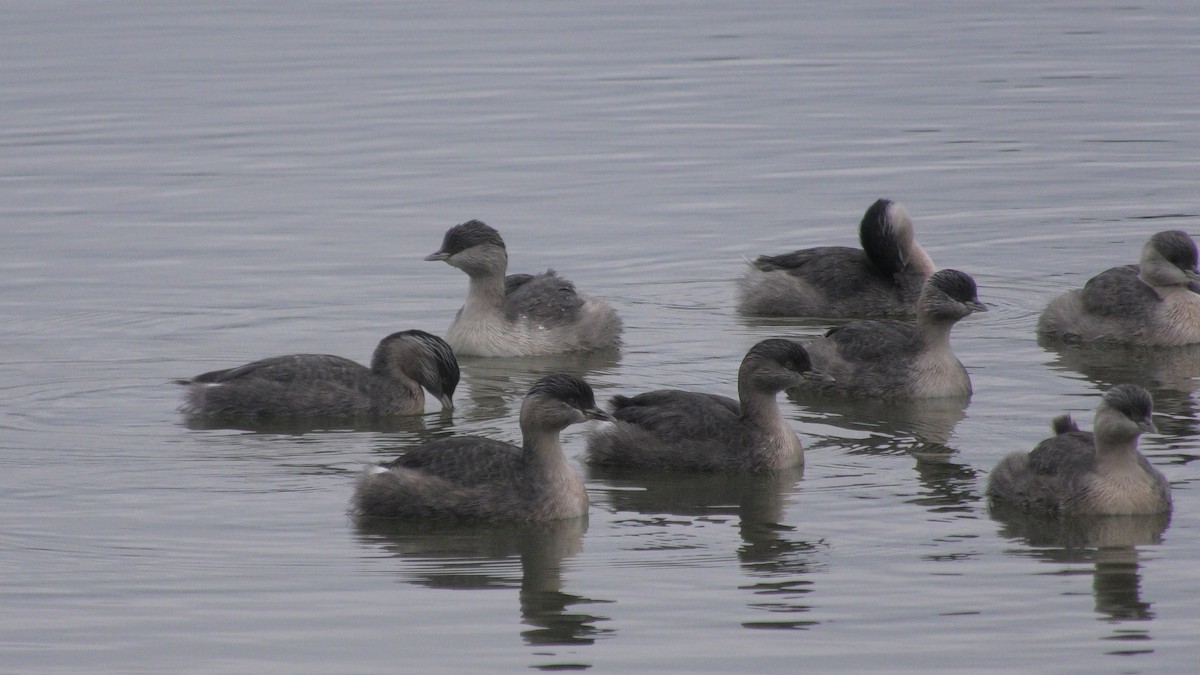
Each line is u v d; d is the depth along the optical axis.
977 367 22.44
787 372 18.05
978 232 29.66
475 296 23.86
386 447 19.03
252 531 16.30
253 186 32.97
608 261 28.45
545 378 16.69
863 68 42.97
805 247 29.05
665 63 43.84
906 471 18.03
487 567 15.44
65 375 21.81
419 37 47.72
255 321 24.81
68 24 49.44
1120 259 27.94
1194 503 16.72
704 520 16.62
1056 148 35.06
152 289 26.47
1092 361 22.66
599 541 16.08
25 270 27.47
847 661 13.44
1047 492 16.50
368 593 14.85
